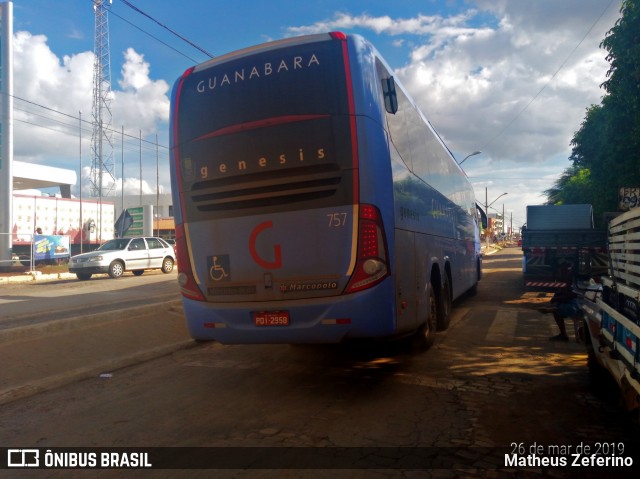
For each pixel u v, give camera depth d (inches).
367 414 200.5
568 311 327.3
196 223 235.1
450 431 182.4
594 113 641.0
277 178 220.2
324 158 214.2
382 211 215.0
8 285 802.2
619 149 450.6
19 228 1252.5
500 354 299.1
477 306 514.3
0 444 178.2
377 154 216.1
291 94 221.5
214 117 233.3
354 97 214.5
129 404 219.9
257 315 222.4
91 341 310.3
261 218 222.5
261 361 292.5
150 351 312.7
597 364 223.6
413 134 286.8
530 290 603.5
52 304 496.1
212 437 180.4
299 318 216.7
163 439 179.6
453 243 413.1
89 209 1466.5
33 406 218.8
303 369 271.9
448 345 323.6
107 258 823.1
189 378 260.4
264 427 188.7
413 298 252.5
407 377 252.4
